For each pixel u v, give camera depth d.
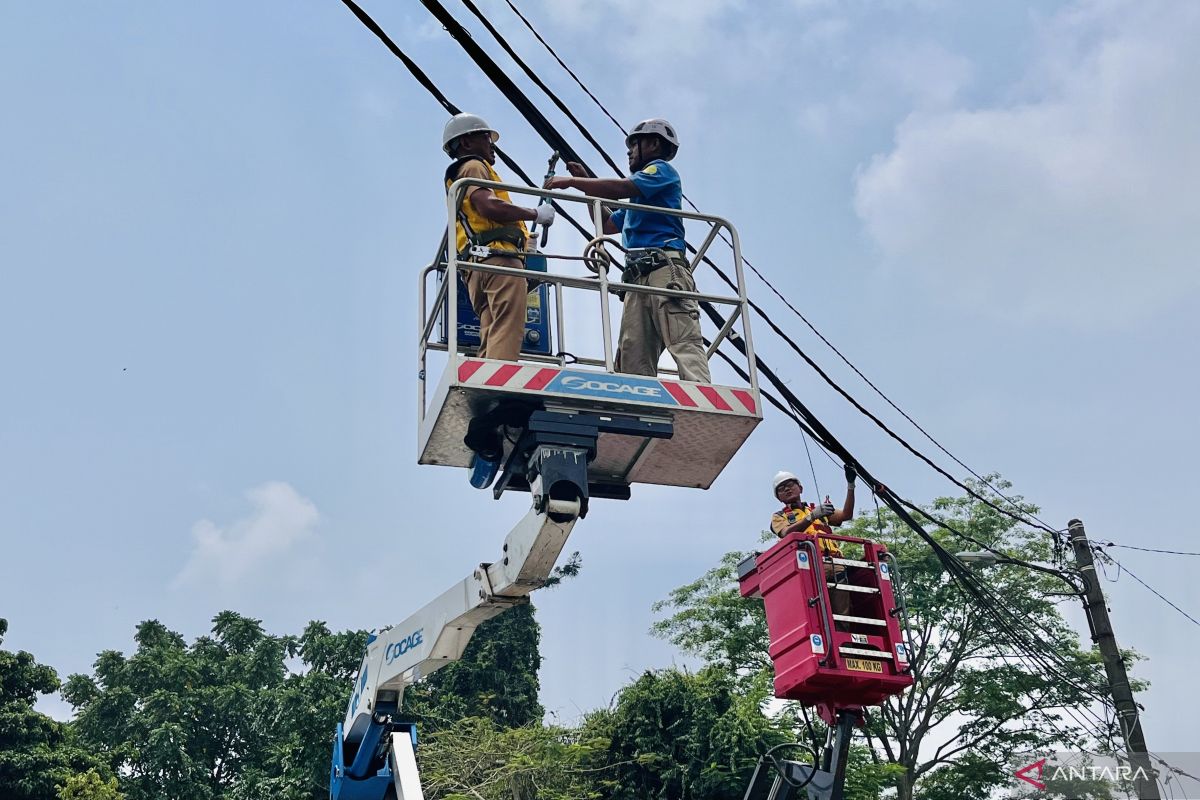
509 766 25.73
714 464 9.02
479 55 9.33
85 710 38.28
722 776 23.08
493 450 8.57
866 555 8.91
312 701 32.72
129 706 38.44
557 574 36.44
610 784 24.88
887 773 24.20
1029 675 26.86
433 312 9.23
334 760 9.77
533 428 7.95
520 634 38.97
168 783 36.19
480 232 8.62
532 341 9.45
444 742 28.23
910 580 28.09
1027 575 27.52
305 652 34.78
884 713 27.64
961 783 26.97
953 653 27.84
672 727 24.42
